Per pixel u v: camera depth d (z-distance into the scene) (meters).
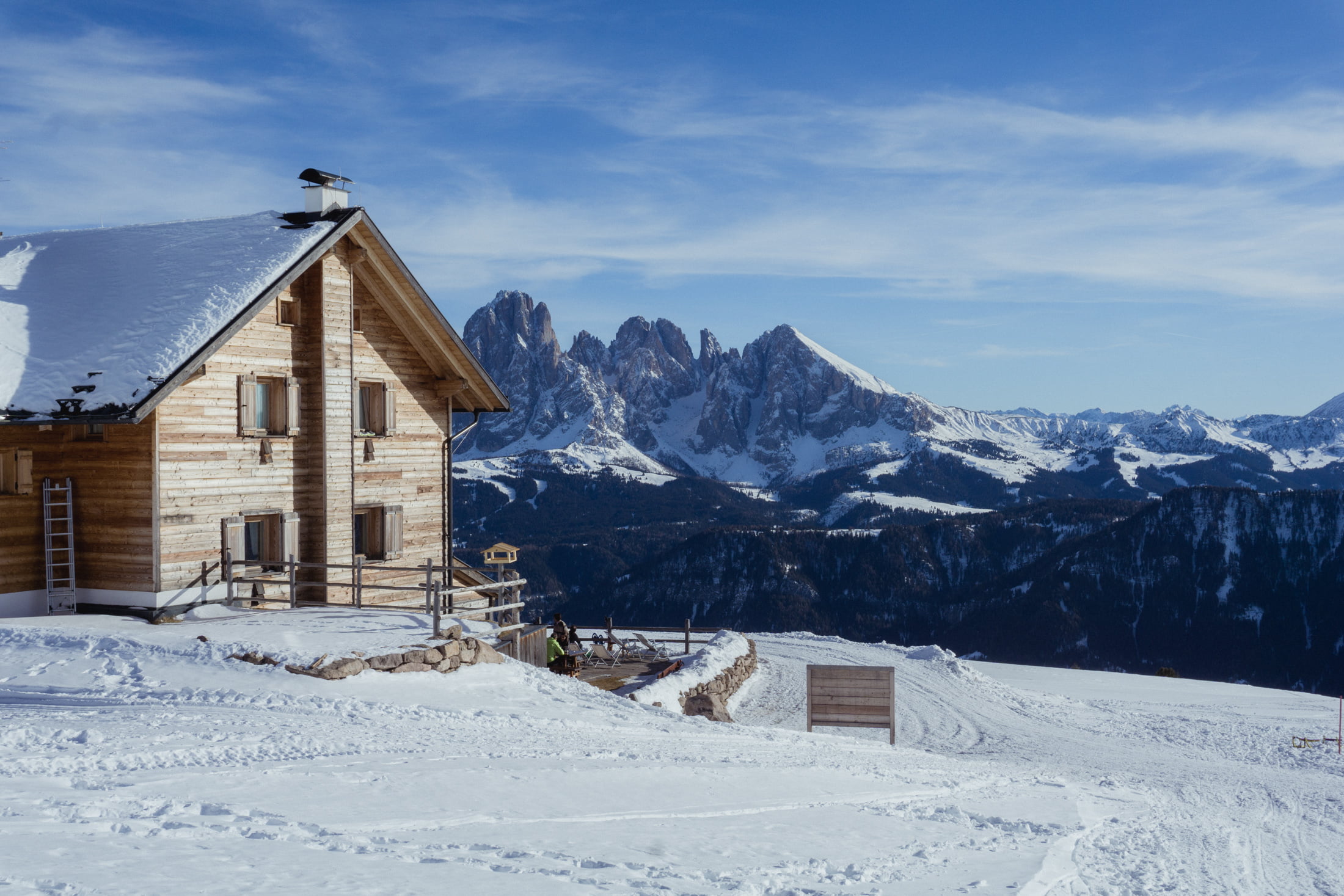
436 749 13.34
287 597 26.30
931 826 11.27
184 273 25.66
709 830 9.72
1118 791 18.08
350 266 28.31
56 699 16.55
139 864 6.63
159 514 22.92
